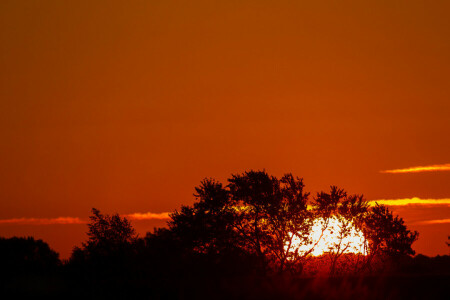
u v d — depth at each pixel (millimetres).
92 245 191125
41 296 147000
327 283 173750
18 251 160375
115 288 159500
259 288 166375
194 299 154500
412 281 178125
